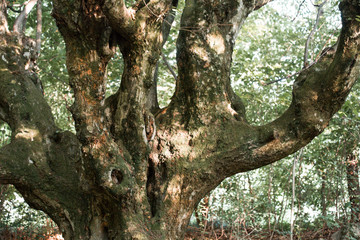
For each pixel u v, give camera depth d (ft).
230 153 14.49
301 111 13.83
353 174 22.66
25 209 22.75
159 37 13.64
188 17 15.38
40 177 13.97
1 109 15.02
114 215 13.50
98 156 12.48
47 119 15.28
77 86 12.41
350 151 23.16
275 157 14.40
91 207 13.76
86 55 12.28
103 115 12.84
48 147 14.71
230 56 15.98
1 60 15.17
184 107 15.20
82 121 12.39
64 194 14.17
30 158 13.92
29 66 16.14
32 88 15.37
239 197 21.58
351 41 12.25
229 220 20.65
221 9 15.60
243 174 24.34
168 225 14.07
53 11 11.98
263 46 27.45
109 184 12.55
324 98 13.46
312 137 14.14
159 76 26.84
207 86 14.94
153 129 14.42
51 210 14.23
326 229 23.18
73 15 11.76
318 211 23.90
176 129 14.89
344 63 12.54
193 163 14.49
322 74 13.75
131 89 13.71
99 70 12.40
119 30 12.52
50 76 24.54
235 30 16.14
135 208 13.35
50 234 22.68
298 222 23.02
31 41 16.37
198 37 15.11
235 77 26.14
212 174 14.67
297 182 24.29
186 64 15.08
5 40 15.65
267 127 14.56
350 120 22.18
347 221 20.15
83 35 12.07
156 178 14.52
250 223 22.36
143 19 12.92
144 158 13.97
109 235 13.57
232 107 15.89
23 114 14.60
